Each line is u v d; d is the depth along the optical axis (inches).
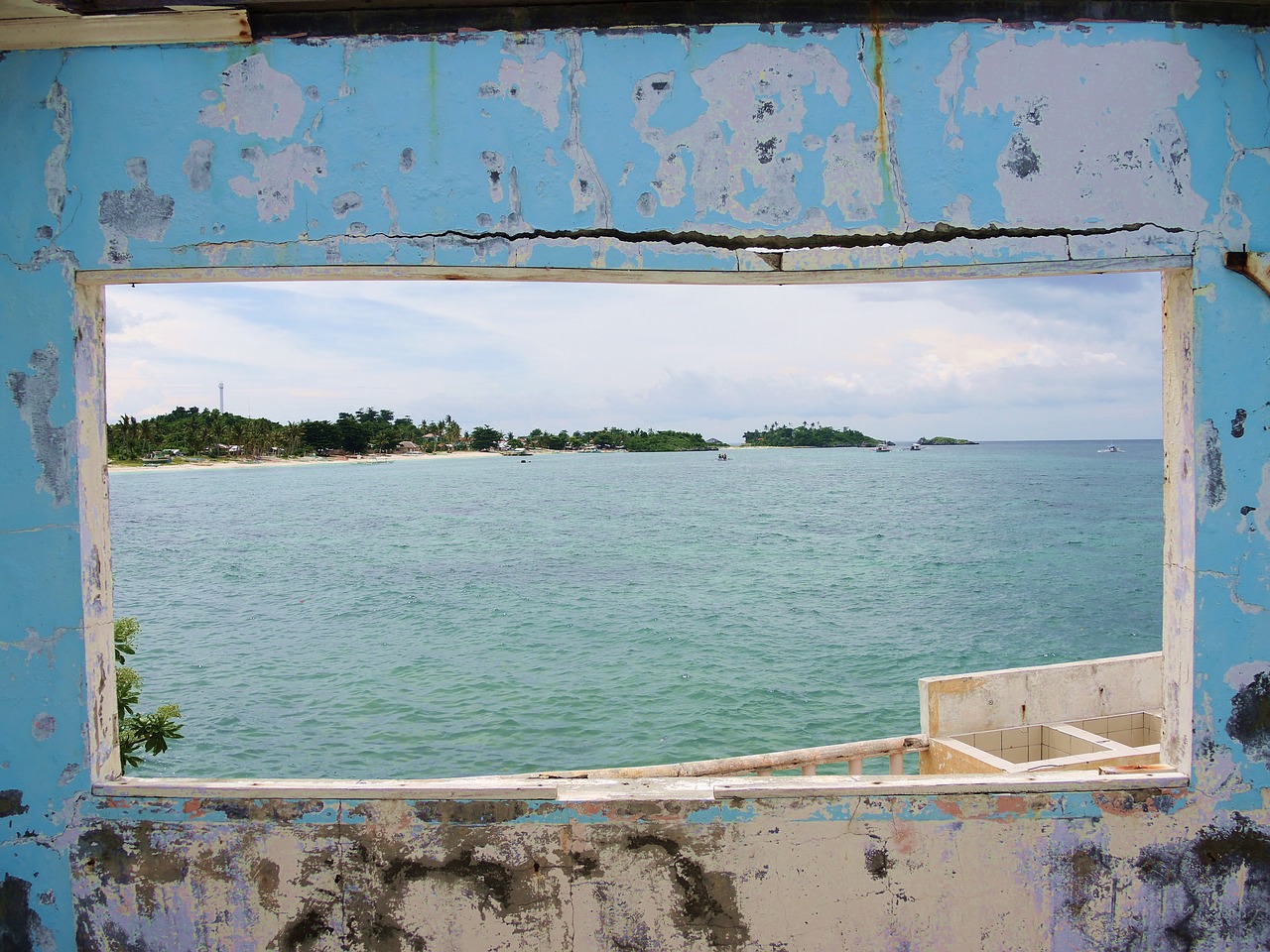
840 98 112.1
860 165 112.5
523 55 111.9
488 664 669.9
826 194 112.7
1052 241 112.3
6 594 111.9
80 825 113.7
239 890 114.0
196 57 111.3
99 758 114.8
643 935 113.8
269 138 111.7
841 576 1132.5
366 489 3501.5
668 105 112.3
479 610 913.5
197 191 111.6
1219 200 112.3
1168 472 118.0
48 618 112.3
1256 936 113.7
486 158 112.3
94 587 114.3
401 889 113.7
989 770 211.3
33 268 111.4
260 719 527.8
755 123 112.2
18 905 114.2
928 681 235.3
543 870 113.4
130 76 111.2
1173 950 114.3
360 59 111.7
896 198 112.4
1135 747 243.3
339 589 1060.5
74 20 108.2
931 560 1275.8
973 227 112.3
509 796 112.9
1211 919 113.7
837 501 2610.7
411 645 745.0
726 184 112.6
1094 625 818.2
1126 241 112.2
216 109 111.5
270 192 111.8
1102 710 258.4
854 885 113.1
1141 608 898.1
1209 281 112.3
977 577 1110.4
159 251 111.7
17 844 113.7
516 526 1921.8
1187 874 113.4
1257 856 113.1
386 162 112.1
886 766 439.8
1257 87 112.1
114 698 119.4
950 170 112.1
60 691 112.9
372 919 114.1
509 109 112.1
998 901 113.7
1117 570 1161.4
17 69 110.7
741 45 112.1
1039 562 1243.8
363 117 111.9
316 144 111.9
